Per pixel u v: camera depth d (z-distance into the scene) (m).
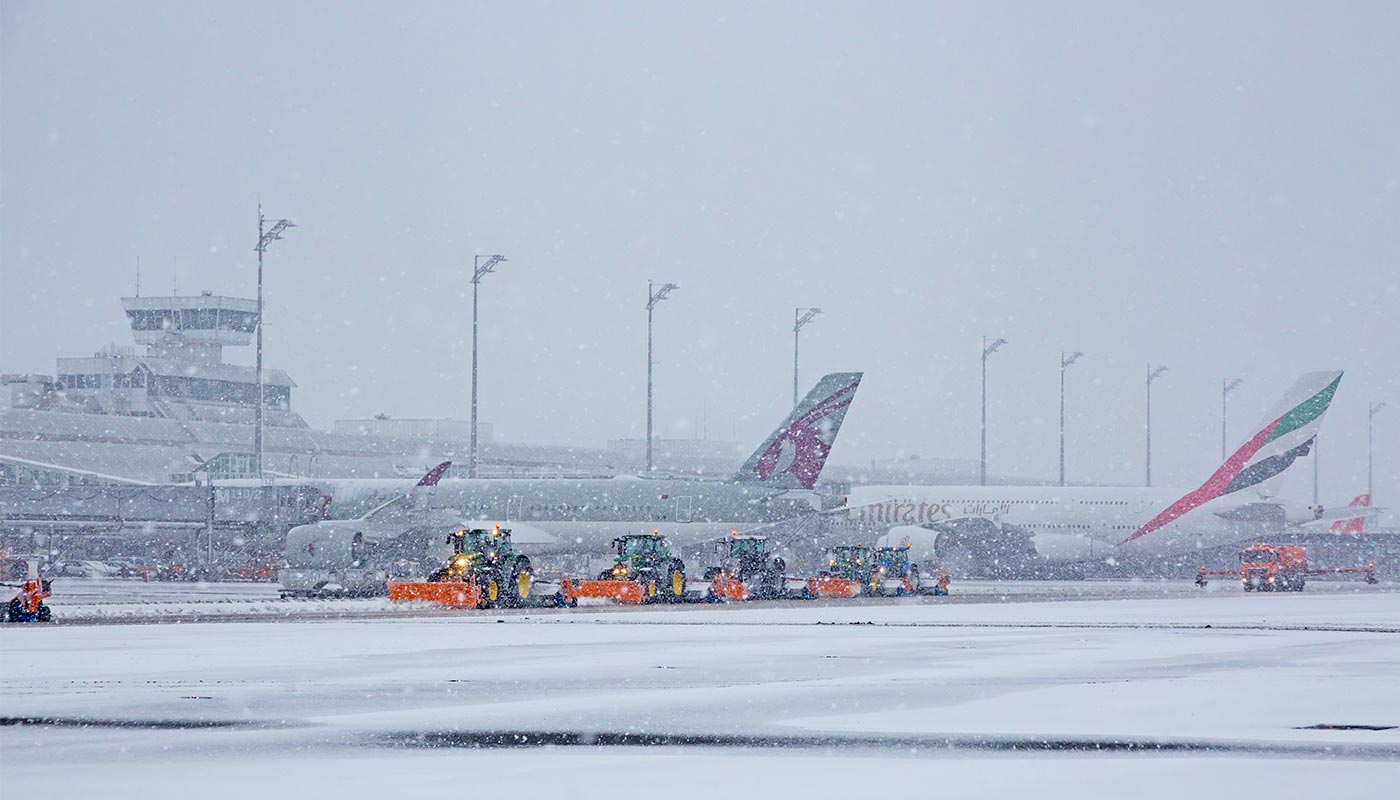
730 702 75.88
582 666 97.12
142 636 129.38
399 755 57.53
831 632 138.12
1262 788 50.09
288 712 71.12
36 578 159.50
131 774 52.75
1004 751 58.72
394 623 153.12
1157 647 118.44
